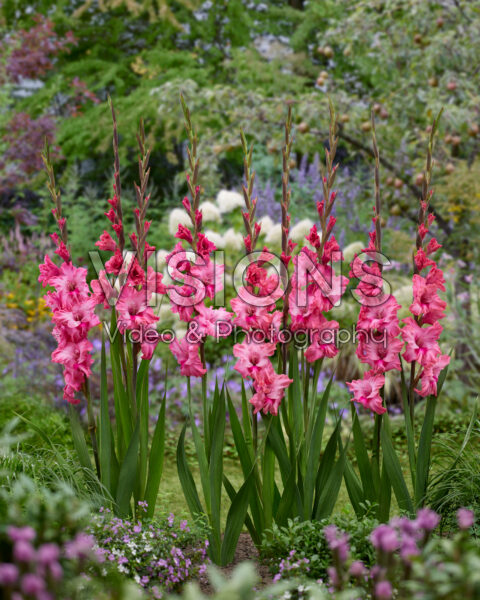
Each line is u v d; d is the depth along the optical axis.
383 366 2.84
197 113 8.11
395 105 7.21
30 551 1.56
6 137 9.23
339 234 7.52
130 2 11.72
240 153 10.45
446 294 5.62
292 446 2.82
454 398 5.54
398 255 6.61
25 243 9.73
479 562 1.66
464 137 7.05
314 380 2.87
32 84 13.09
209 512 2.82
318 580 2.33
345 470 2.93
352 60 8.02
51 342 5.45
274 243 6.11
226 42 13.30
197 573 2.62
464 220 6.75
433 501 2.88
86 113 11.80
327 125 7.18
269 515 2.84
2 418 4.54
